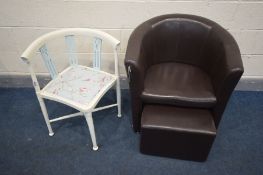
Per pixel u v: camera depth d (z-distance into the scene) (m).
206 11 1.76
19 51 1.99
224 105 1.47
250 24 1.80
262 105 2.01
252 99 2.07
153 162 1.61
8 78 2.15
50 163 1.61
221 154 1.66
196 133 1.40
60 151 1.68
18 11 1.76
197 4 1.72
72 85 1.55
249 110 1.97
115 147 1.70
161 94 1.49
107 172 1.56
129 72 1.38
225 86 1.37
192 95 1.49
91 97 1.47
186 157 1.59
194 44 1.66
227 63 1.35
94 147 1.66
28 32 1.88
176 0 1.70
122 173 1.56
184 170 1.57
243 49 1.95
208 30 1.58
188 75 1.65
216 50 1.53
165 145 1.53
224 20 1.80
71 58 1.72
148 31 1.57
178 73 1.66
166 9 1.75
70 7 1.75
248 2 1.69
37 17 1.80
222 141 1.74
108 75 1.63
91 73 1.64
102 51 1.96
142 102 1.55
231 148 1.70
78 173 1.56
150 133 1.46
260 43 1.90
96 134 1.78
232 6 1.72
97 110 1.79
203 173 1.56
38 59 2.03
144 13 1.77
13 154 1.66
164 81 1.59
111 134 1.78
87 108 1.41
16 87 2.18
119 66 2.06
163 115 1.48
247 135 1.79
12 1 1.71
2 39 1.92
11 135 1.78
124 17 1.79
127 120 1.89
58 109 1.98
